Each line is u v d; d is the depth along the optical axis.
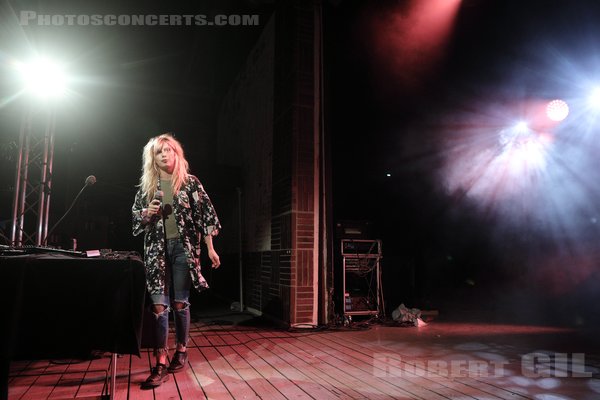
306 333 4.42
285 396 2.27
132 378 2.62
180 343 2.78
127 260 1.92
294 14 5.16
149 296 2.53
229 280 8.00
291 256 4.79
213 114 10.51
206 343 3.84
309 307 4.79
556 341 3.96
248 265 6.71
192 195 2.72
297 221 4.85
